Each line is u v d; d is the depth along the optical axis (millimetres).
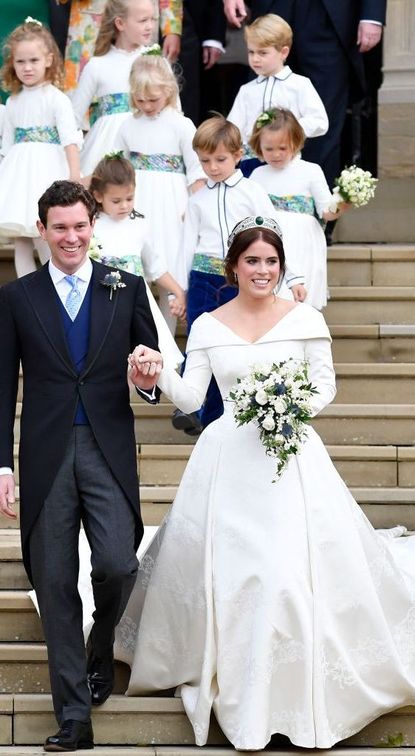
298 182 18984
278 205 18984
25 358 13156
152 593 13648
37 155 19328
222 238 17828
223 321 14086
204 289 17875
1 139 20109
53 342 13039
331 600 13156
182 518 13602
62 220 12977
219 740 13391
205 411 17156
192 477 13719
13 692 14211
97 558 12852
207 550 13289
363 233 23328
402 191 23266
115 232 17828
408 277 20734
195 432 17406
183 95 25297
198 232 18094
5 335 13156
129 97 20312
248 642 13008
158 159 19562
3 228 19047
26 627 14609
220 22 25062
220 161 17844
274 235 13984
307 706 12883
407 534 16516
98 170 17734
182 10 24766
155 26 23250
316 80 23188
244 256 13914
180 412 17188
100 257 17500
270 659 12820
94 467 13000
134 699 13578
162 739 13508
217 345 13969
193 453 13852
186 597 13461
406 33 25859
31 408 13078
